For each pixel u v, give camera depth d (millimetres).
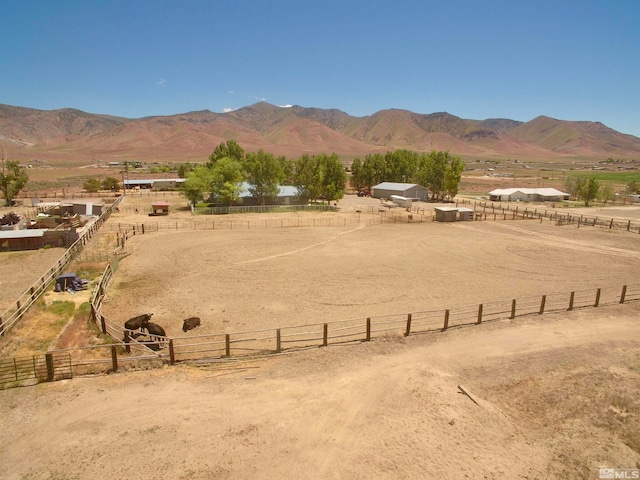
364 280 29969
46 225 46906
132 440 11594
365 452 11289
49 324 20109
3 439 11586
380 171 105188
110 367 15508
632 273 32562
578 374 15430
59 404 13164
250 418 12656
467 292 27359
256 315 22781
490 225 56781
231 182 69062
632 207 80688
